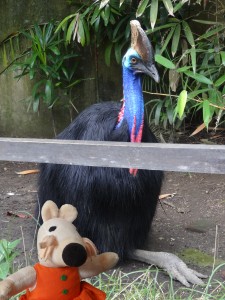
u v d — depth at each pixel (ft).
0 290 9.13
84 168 12.15
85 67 18.84
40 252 9.24
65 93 18.88
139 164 8.91
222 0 17.66
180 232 14.16
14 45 18.93
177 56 17.61
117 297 11.25
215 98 14.70
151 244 13.64
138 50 11.89
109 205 12.17
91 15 17.49
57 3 18.51
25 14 18.72
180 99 12.43
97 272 9.60
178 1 16.79
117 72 18.84
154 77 11.85
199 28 18.13
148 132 12.41
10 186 16.65
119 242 12.57
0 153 9.29
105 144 8.98
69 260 9.10
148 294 11.20
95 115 12.48
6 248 11.20
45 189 12.85
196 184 16.60
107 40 18.53
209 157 8.70
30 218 14.71
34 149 9.18
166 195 15.81
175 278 12.17
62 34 18.43
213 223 14.55
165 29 17.25
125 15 17.60
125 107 12.06
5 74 19.06
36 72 18.76
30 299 9.37
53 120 19.10
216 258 13.08
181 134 18.44
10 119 19.31
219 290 11.73
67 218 9.50
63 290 9.36
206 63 16.57
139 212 12.46
